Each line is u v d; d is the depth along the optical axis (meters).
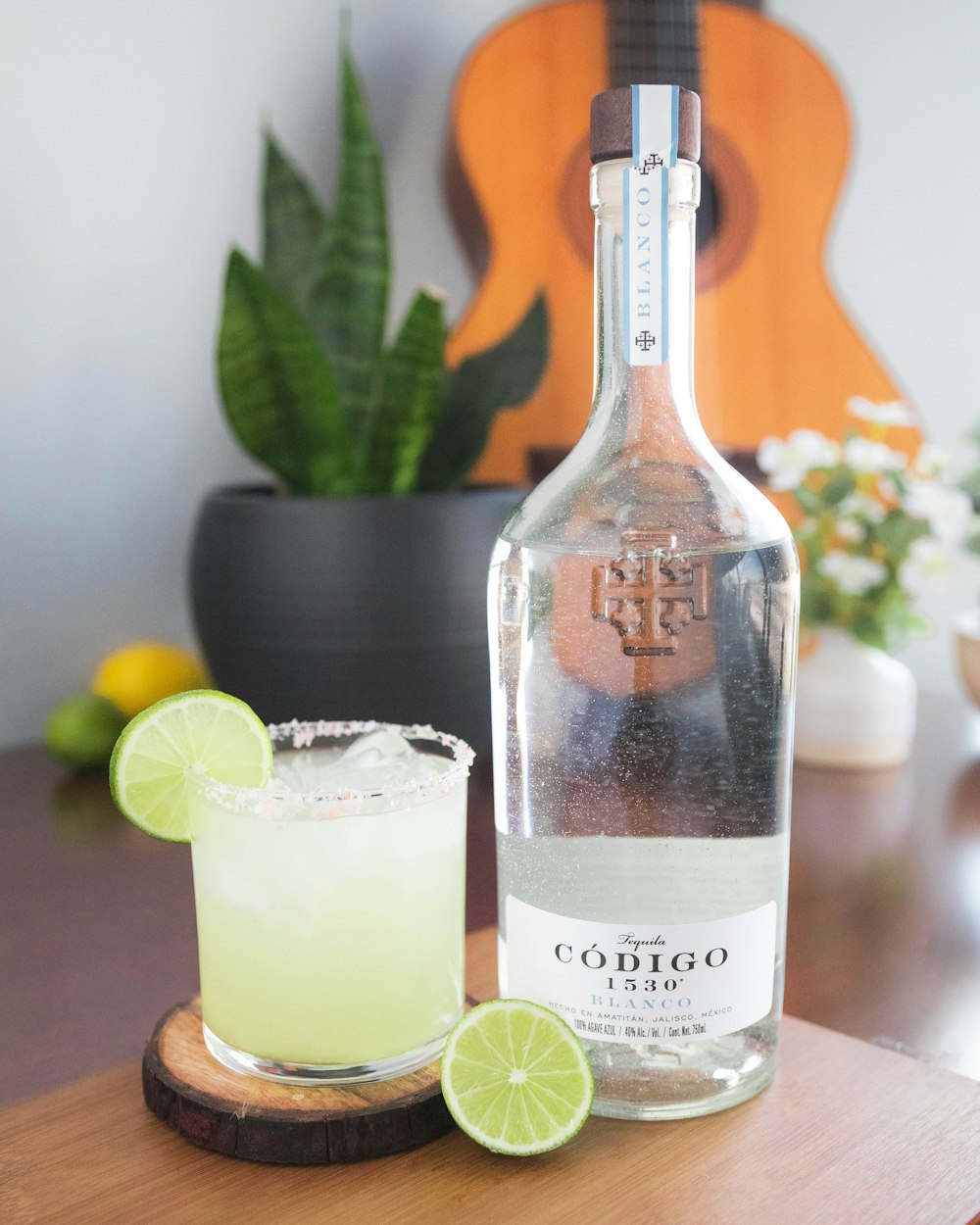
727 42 1.13
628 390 0.52
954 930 0.65
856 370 1.11
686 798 0.51
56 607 0.95
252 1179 0.48
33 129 0.89
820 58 1.15
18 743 0.95
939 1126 0.50
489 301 1.03
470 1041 0.49
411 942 0.51
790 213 1.13
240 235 1.02
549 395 1.05
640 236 0.49
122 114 0.94
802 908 0.67
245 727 0.53
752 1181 0.47
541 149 1.06
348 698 0.79
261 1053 0.50
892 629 0.86
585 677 0.52
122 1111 0.51
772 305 1.11
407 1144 0.49
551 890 0.51
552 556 0.52
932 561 0.84
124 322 0.96
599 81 1.08
